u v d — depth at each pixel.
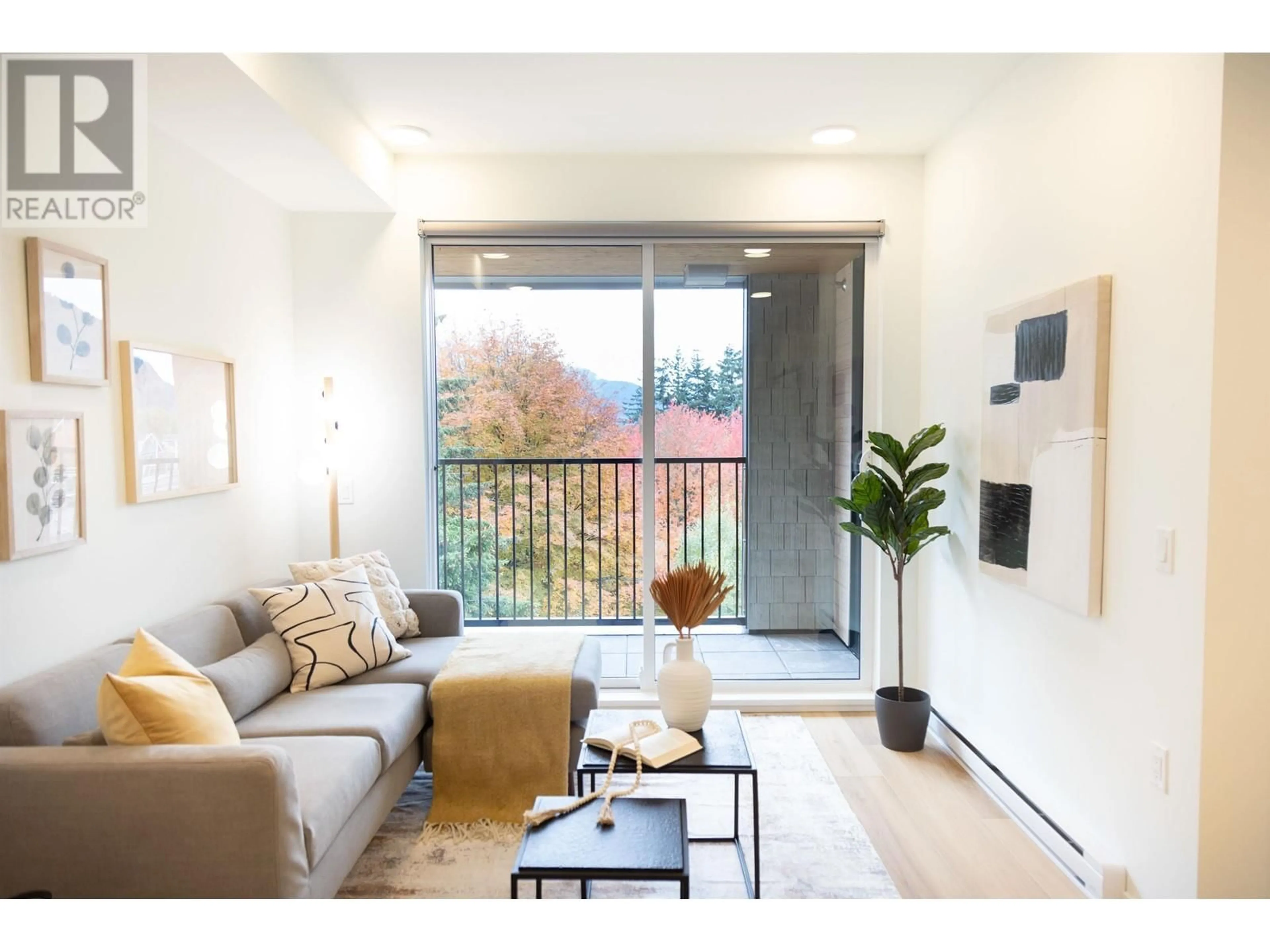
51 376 2.13
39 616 2.12
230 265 3.16
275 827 1.73
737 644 3.94
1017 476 2.70
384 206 3.60
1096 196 2.29
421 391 3.73
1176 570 1.94
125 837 1.71
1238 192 1.80
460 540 3.92
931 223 3.62
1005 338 2.79
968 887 2.25
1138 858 2.09
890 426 3.76
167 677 1.94
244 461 3.27
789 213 3.71
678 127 3.34
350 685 2.83
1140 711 2.09
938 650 3.55
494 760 2.73
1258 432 1.83
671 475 3.88
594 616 3.97
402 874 2.34
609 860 1.63
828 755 3.23
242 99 2.38
